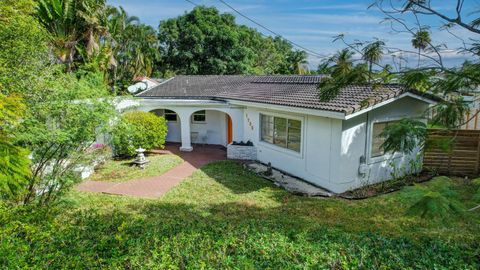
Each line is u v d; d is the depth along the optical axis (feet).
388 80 16.83
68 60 72.38
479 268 14.05
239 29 138.31
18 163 11.14
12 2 27.61
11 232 13.80
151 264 12.07
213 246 14.32
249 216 27.32
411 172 39.40
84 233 14.58
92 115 25.75
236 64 129.08
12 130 18.62
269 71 166.09
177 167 45.70
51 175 24.76
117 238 13.55
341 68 17.28
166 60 135.03
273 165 45.34
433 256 15.02
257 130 48.73
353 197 32.42
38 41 30.14
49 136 22.18
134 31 110.01
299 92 44.42
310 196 33.19
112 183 37.73
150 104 56.08
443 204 11.19
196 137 64.28
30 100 23.84
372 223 25.73
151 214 27.73
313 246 14.89
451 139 15.90
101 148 34.19
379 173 36.81
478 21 14.51
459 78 14.44
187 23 128.67
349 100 33.17
